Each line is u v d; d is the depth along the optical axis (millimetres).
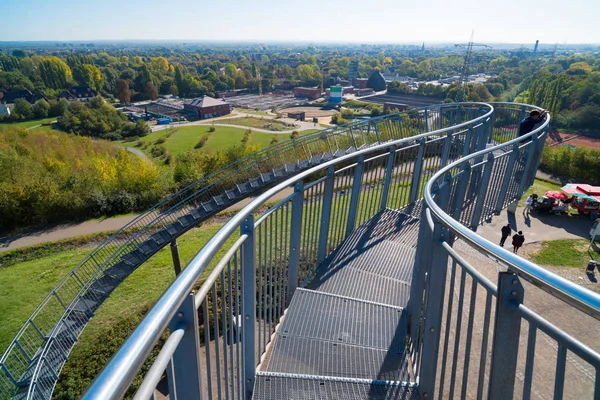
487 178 6008
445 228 2088
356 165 5102
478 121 8625
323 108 106188
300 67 169125
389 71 193250
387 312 3502
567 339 1154
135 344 922
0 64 148000
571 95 54875
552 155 18859
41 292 13820
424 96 112125
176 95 125562
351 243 5137
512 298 1403
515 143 6664
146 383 966
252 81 148125
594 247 9406
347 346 3064
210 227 19094
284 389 2566
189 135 66500
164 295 1150
